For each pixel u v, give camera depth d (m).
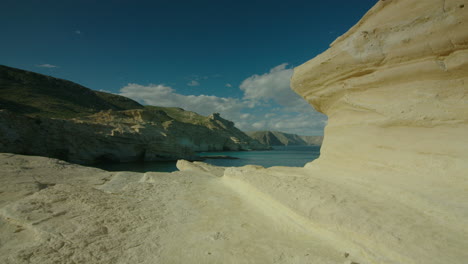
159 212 5.73
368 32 6.71
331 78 8.14
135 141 46.53
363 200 4.84
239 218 5.43
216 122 142.38
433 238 3.30
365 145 6.93
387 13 6.49
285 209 5.20
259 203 6.27
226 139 126.50
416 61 6.05
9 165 10.59
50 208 5.23
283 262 3.47
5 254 3.49
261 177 7.62
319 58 8.32
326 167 8.14
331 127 8.78
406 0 6.10
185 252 3.81
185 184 8.98
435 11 5.58
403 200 4.61
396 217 3.96
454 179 4.79
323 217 4.35
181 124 94.56
